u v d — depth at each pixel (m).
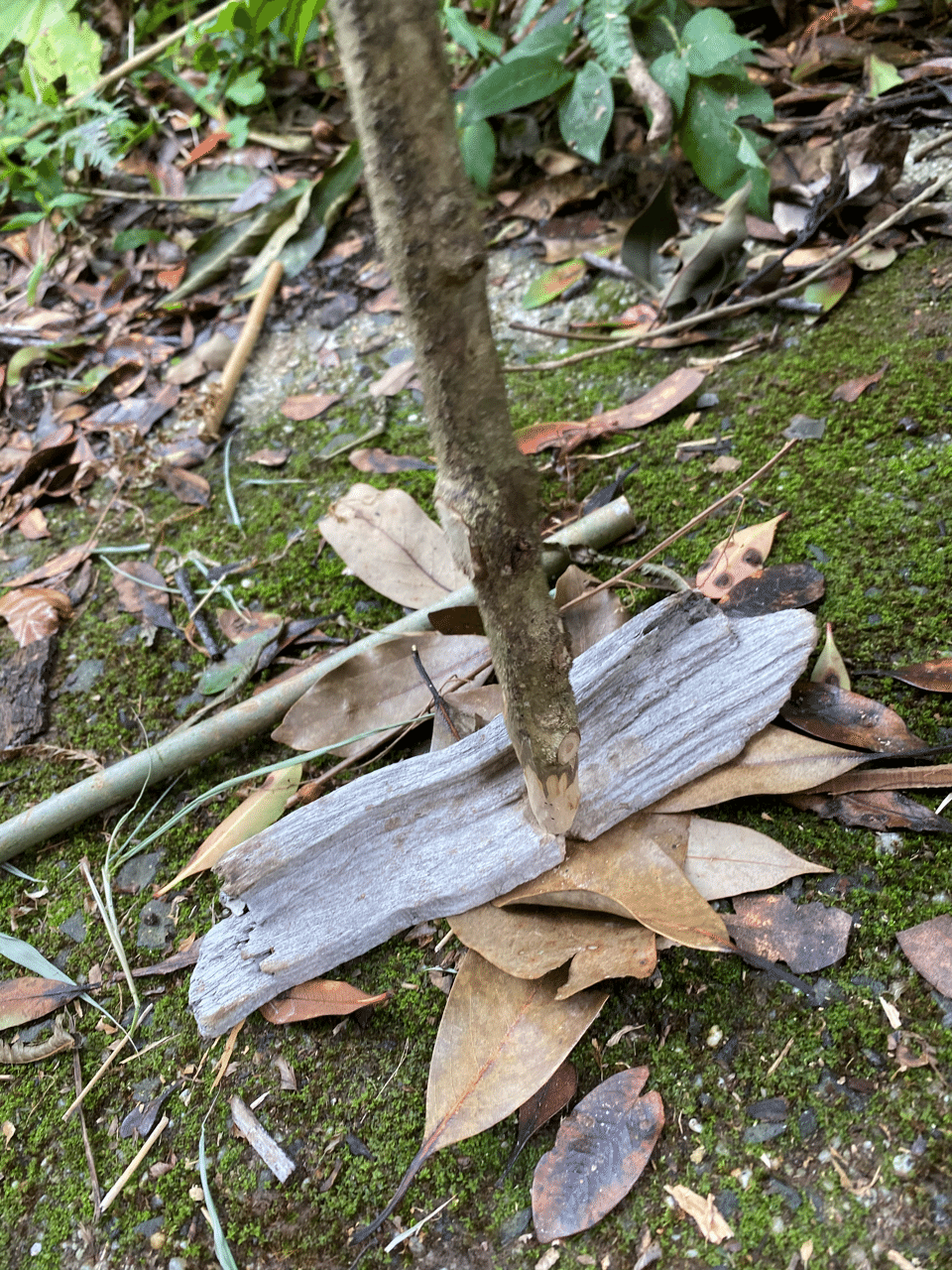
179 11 1.18
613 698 0.54
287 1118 0.51
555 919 0.51
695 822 0.54
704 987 0.51
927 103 0.85
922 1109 0.46
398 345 0.87
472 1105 0.47
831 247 0.79
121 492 0.82
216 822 0.61
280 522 0.76
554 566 0.64
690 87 0.82
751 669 0.54
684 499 0.68
